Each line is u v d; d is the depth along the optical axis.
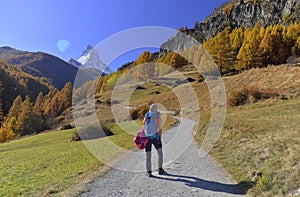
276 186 5.89
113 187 7.28
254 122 14.65
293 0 148.12
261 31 73.88
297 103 19.78
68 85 63.88
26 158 15.59
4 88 111.62
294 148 7.78
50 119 57.81
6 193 7.89
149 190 6.84
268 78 35.91
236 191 6.36
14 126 57.72
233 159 9.01
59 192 7.27
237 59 57.53
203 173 8.03
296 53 57.75
